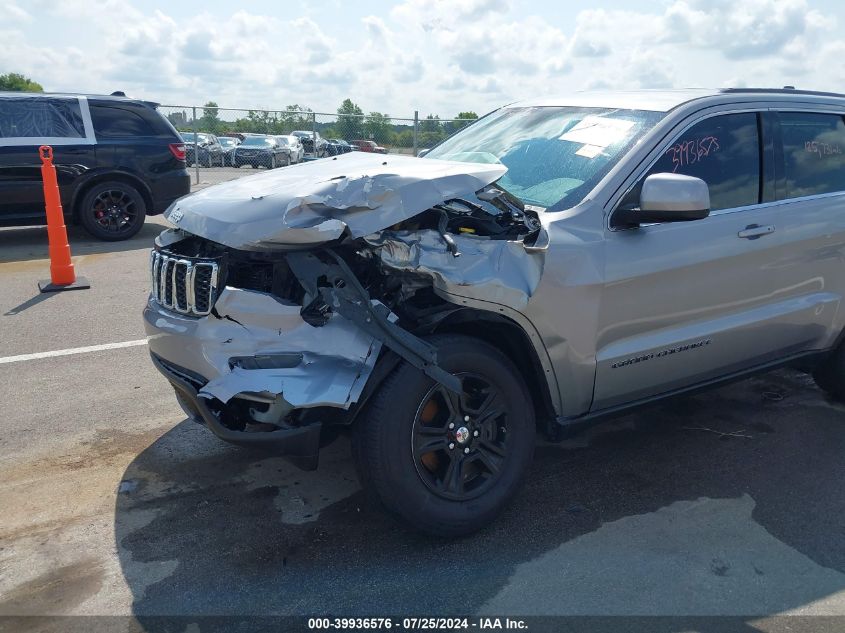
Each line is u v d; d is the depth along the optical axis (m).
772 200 4.09
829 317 4.44
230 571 3.03
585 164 3.68
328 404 2.80
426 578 2.99
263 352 2.90
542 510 3.52
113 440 4.17
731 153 3.95
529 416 3.38
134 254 9.50
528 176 3.82
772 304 4.13
